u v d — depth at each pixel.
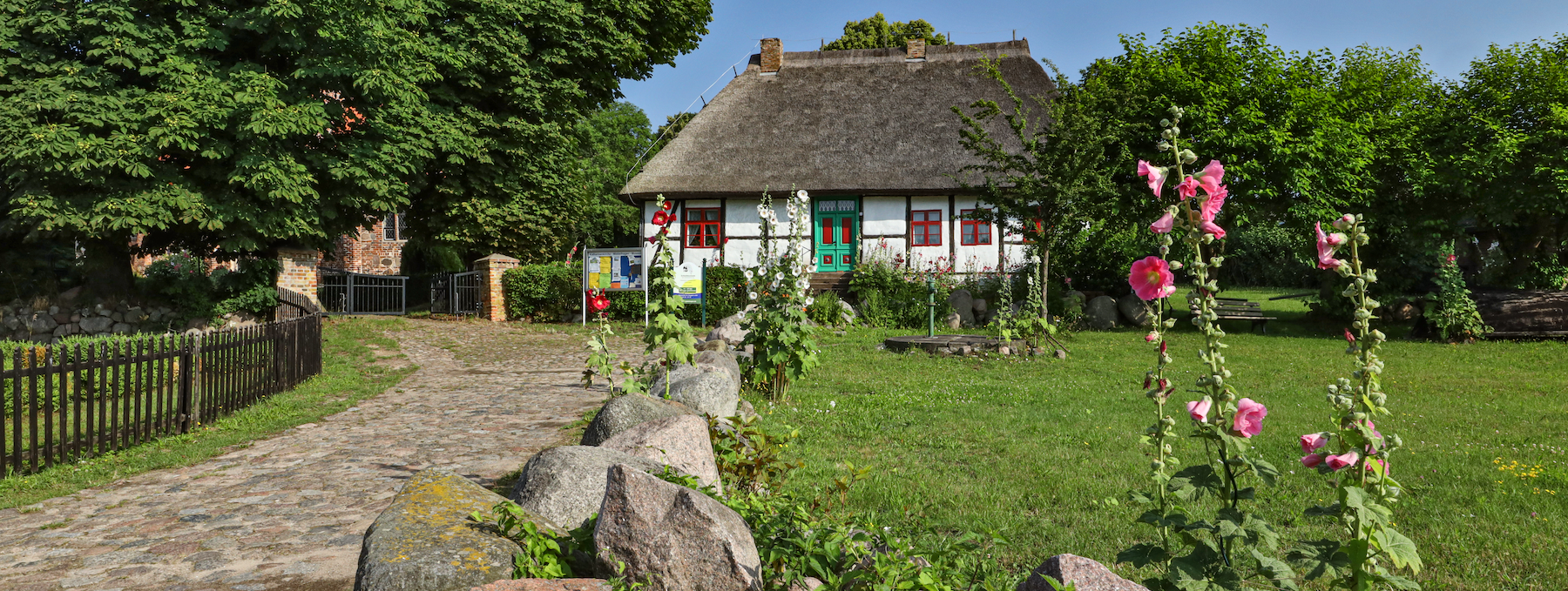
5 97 14.06
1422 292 17.25
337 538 4.41
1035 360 12.63
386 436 7.32
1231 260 36.41
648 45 23.53
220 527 4.68
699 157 24.61
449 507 3.33
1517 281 18.09
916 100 25.34
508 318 20.34
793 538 3.02
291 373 10.20
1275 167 17.28
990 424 7.42
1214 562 2.33
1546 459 6.00
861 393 9.52
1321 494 4.98
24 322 16.77
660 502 3.02
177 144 14.18
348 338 15.37
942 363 12.30
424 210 20.62
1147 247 19.45
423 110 17.59
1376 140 17.78
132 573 3.90
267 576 3.83
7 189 15.21
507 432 7.42
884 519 4.52
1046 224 16.02
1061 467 5.82
